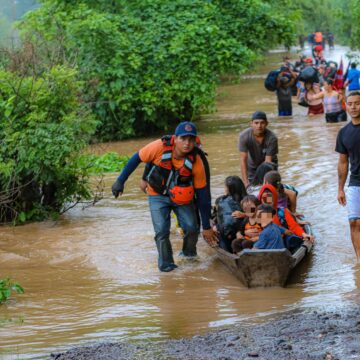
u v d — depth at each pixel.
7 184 32.16
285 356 16.41
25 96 32.69
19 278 25.16
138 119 57.44
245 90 90.50
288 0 68.19
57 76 33.25
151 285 23.72
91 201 36.06
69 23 53.91
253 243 24.41
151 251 27.30
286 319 19.39
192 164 24.53
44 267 26.28
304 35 190.25
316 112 63.88
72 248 28.20
